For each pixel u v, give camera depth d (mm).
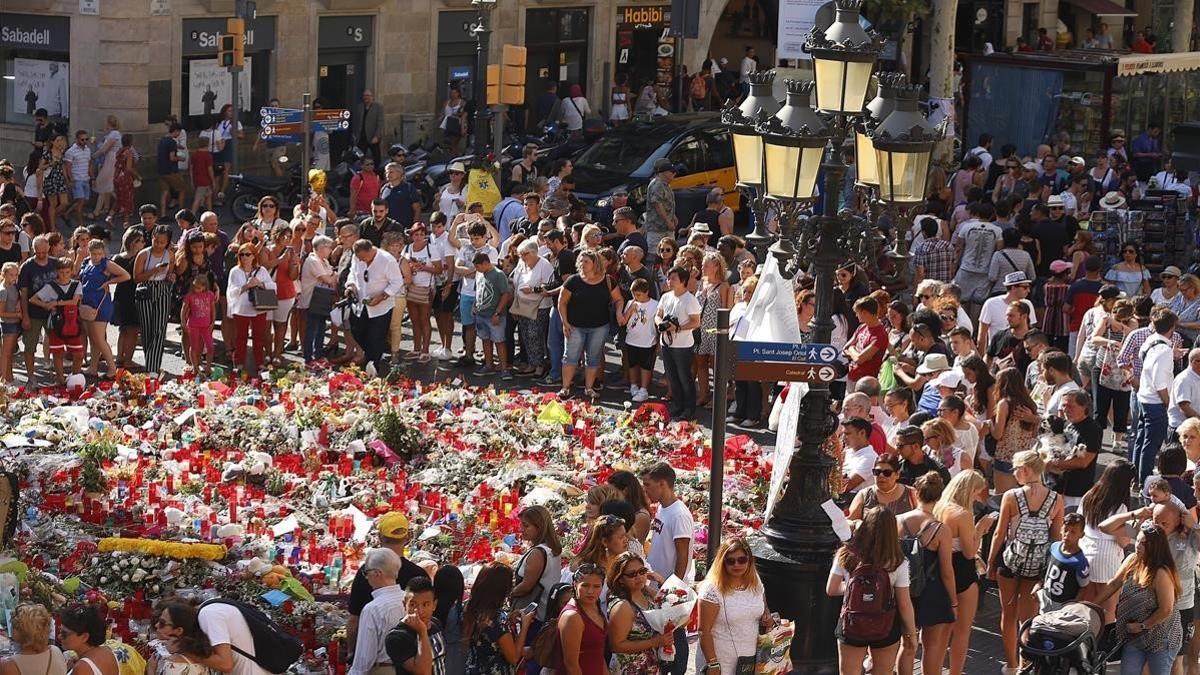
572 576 11719
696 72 48781
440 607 11461
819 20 13523
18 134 38094
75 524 15008
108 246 32656
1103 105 37781
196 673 10789
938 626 12812
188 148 37531
